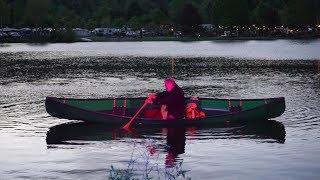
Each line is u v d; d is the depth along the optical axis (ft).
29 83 116.98
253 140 56.03
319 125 64.08
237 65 168.86
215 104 68.13
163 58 204.74
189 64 174.60
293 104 80.74
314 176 42.86
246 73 140.15
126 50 263.90
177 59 198.90
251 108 64.18
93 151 51.49
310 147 52.54
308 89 101.91
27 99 89.10
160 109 66.44
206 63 178.50
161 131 60.34
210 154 50.03
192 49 271.69
